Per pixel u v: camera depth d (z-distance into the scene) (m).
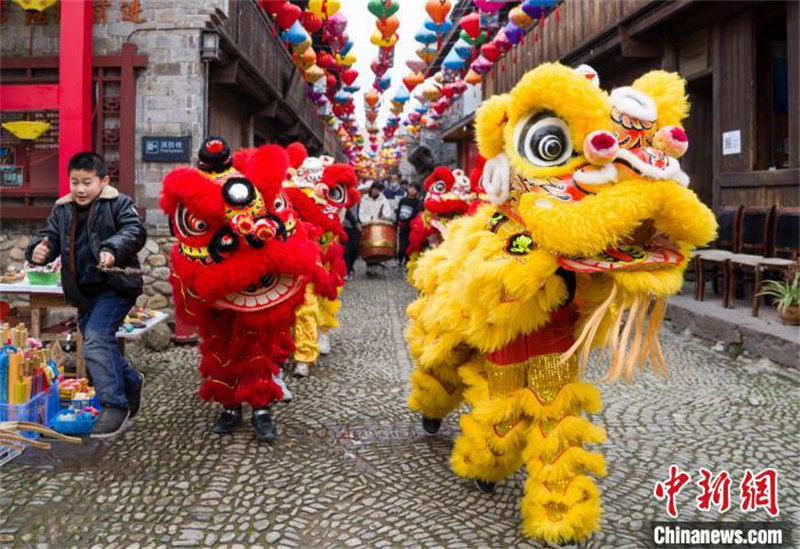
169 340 6.43
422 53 8.52
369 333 7.29
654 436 4.02
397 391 5.02
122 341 5.27
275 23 7.46
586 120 2.47
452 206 8.05
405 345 6.67
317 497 3.21
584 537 2.72
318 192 5.71
